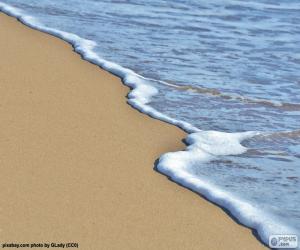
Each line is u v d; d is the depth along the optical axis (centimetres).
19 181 884
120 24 1830
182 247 786
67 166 943
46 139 1017
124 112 1182
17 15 1770
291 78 1509
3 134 1016
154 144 1068
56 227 791
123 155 1008
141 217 838
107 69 1410
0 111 1100
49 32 1639
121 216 834
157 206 871
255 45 1783
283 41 1855
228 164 1032
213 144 1094
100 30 1739
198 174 987
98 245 768
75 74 1345
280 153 1093
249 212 876
